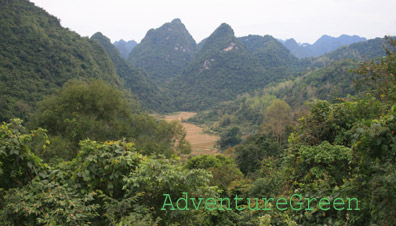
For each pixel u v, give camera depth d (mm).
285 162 6367
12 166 3301
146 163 3482
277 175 9445
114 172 3533
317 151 5297
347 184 3645
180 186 3625
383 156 2854
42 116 15438
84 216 3021
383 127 2773
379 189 2830
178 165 3854
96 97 16062
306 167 5648
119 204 3201
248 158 20641
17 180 3359
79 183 3469
